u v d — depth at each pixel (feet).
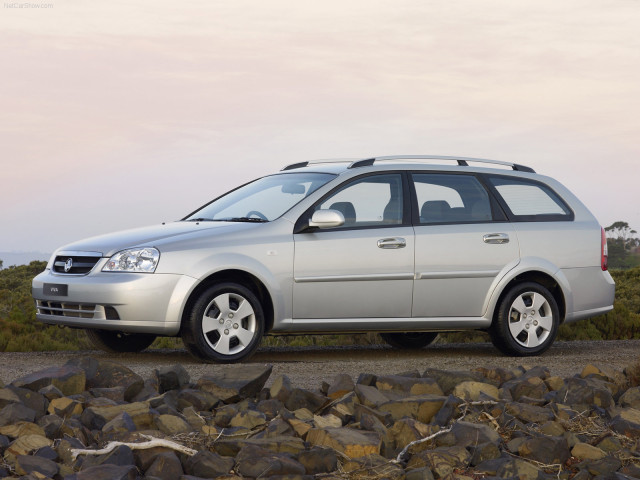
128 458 13.75
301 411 16.90
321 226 29.17
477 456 14.94
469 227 32.32
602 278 34.76
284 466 13.56
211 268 28.27
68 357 31.42
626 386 20.65
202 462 13.64
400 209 31.45
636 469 14.87
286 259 29.40
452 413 17.20
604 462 15.03
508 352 32.89
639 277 93.45
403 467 14.67
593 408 18.28
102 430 14.96
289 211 30.25
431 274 31.40
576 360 31.53
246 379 18.51
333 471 14.05
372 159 31.86
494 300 32.40
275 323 29.35
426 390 18.86
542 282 34.24
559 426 16.55
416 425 15.83
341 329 30.66
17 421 15.20
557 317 33.53
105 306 28.09
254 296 29.09
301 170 32.89
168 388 19.11
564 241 33.94
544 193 34.58
